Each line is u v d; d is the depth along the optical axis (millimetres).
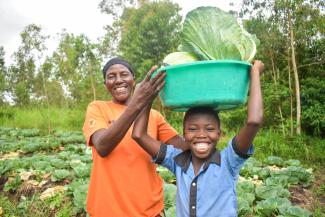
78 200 6023
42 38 16656
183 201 2729
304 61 12602
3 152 11328
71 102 25844
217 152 2770
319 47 12531
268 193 6340
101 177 3014
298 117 11547
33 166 8422
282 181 7125
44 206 6281
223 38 2541
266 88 12602
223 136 12977
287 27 12117
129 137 3021
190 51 2639
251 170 7938
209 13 2596
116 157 2982
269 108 12633
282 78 13047
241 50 2561
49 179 7691
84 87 20266
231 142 2684
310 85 12469
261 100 2469
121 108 3166
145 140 2857
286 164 9016
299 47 12625
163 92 2531
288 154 10352
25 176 7695
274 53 12992
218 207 2658
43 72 17500
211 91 2336
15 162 8586
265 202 5699
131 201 2977
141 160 3018
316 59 12695
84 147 11297
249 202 6047
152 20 17719
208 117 2656
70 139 12742
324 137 12375
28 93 23703
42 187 7309
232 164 2680
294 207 5438
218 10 2600
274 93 11992
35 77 24938
